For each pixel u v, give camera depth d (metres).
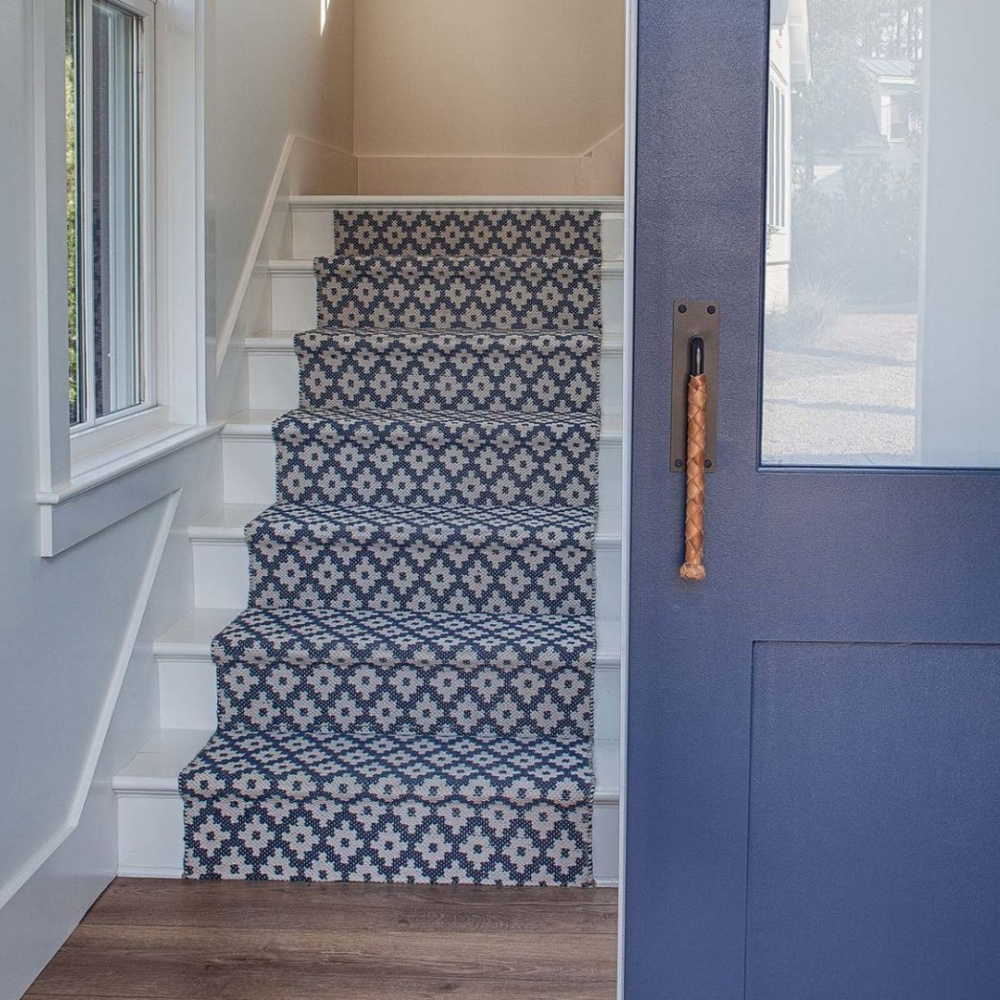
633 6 1.75
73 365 2.67
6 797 2.14
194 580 3.04
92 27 2.72
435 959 2.30
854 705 1.85
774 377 1.83
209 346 3.16
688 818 1.88
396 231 3.96
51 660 2.31
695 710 1.86
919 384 1.83
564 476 3.17
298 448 3.23
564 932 2.39
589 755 2.67
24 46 2.14
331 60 4.64
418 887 2.56
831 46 1.78
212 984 2.22
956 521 1.81
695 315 1.79
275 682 2.78
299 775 2.58
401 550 2.95
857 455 1.84
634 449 1.82
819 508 1.81
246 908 2.48
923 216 1.80
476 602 2.95
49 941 2.29
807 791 1.87
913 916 1.89
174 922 2.42
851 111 1.79
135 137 2.98
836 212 1.81
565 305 3.67
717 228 1.77
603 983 2.23
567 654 2.70
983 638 1.83
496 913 2.46
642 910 1.90
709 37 1.75
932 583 1.82
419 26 5.04
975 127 1.79
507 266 3.66
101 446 2.74
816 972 1.91
